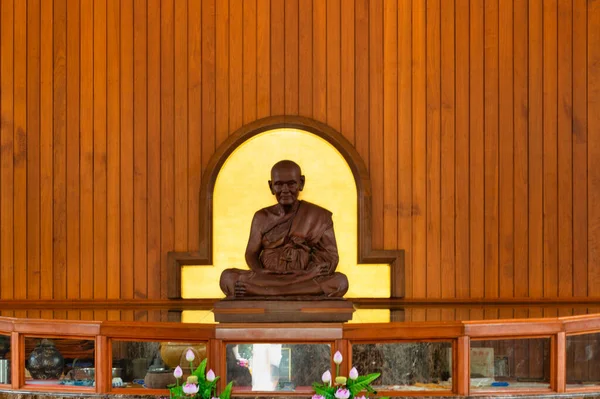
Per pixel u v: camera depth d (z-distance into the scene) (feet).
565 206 17.31
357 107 17.34
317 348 12.85
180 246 17.33
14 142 17.35
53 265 17.35
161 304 17.02
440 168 17.31
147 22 17.35
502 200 17.30
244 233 17.20
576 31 17.31
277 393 12.75
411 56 17.31
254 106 17.37
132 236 17.34
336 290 14.70
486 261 17.29
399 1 17.30
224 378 12.77
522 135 17.31
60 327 13.20
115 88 17.35
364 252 17.01
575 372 13.26
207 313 14.99
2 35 17.34
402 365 12.90
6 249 17.37
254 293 14.52
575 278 17.30
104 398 12.84
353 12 17.31
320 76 17.34
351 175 17.11
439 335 12.87
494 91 17.31
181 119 17.38
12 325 13.46
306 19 17.34
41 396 13.12
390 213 17.31
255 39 17.35
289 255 15.26
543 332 13.05
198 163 17.38
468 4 17.33
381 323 12.83
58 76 17.34
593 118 17.31
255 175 17.20
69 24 17.35
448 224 17.30
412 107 17.33
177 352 12.99
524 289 17.28
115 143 17.37
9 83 17.35
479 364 12.98
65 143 17.35
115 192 17.35
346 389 11.61
